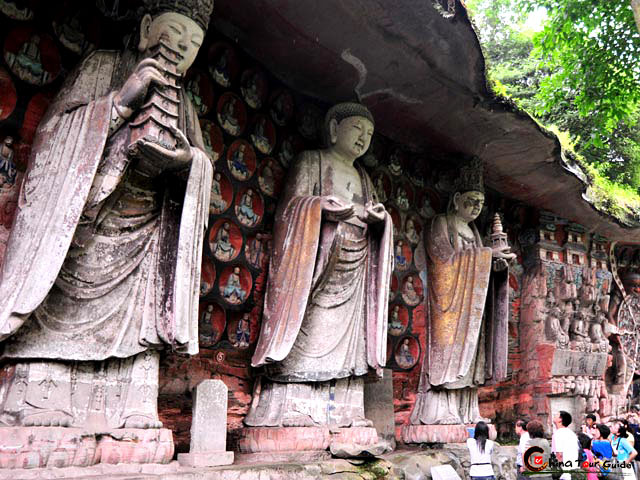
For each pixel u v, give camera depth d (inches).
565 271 459.2
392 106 349.4
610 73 479.5
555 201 451.5
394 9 273.3
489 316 376.2
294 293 277.0
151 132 207.9
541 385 430.9
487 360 370.9
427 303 372.8
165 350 228.5
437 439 336.2
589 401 452.1
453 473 302.2
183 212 221.1
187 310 217.3
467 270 359.6
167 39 222.2
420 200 394.6
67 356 201.0
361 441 281.3
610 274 502.9
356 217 306.3
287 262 284.7
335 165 313.1
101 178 210.7
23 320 189.2
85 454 190.7
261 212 306.7
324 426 275.3
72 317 205.9
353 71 319.0
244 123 306.0
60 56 243.6
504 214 455.2
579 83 532.7
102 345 209.3
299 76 324.8
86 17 252.5
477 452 278.2
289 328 271.3
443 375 346.6
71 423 194.5
